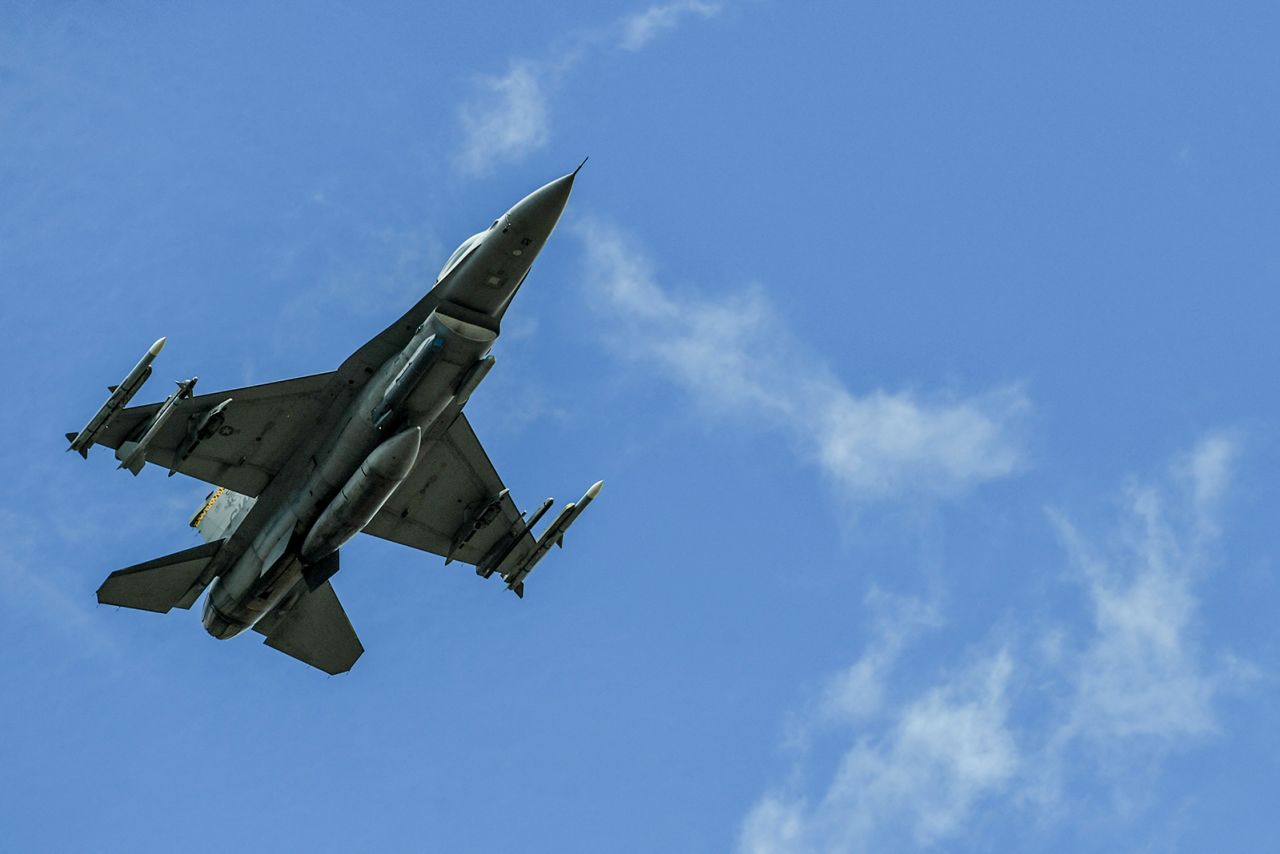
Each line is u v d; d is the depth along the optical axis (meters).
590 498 127.44
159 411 107.88
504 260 106.69
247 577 120.19
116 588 118.62
